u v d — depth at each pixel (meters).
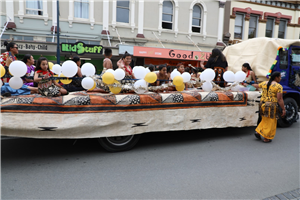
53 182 2.95
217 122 4.68
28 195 2.63
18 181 2.96
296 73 5.99
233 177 3.18
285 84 5.93
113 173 3.23
